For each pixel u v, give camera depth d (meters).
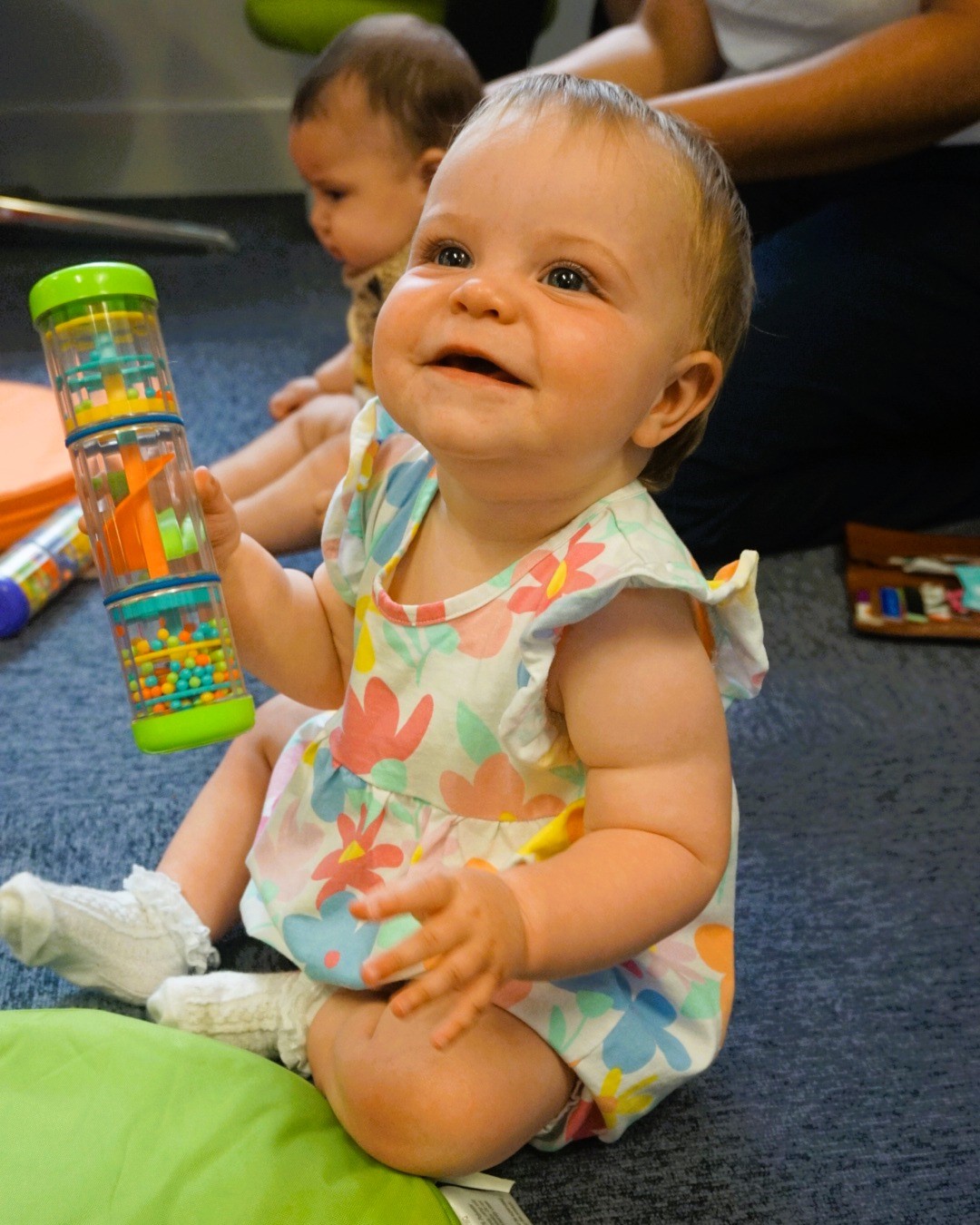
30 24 2.45
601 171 0.63
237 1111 0.69
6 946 0.89
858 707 1.19
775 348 1.31
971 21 1.13
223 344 1.95
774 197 1.50
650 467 0.78
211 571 0.70
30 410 1.53
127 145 2.58
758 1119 0.79
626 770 0.66
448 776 0.72
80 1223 0.62
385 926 0.72
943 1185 0.75
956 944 0.93
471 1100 0.66
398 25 1.32
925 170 1.34
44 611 1.32
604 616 0.66
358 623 0.77
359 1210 0.65
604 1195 0.74
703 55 1.47
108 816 1.02
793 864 1.00
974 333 1.33
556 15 2.32
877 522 1.44
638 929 0.62
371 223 1.31
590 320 0.62
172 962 0.82
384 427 0.80
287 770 0.85
